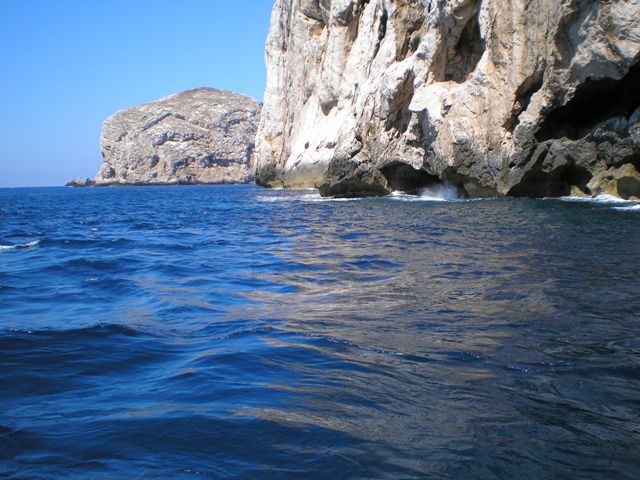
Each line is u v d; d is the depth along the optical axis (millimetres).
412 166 28031
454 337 4844
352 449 2803
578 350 4410
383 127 29812
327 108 44719
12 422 3154
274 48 57219
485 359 4234
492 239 11430
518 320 5340
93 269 10016
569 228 12539
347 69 41188
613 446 2852
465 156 23969
